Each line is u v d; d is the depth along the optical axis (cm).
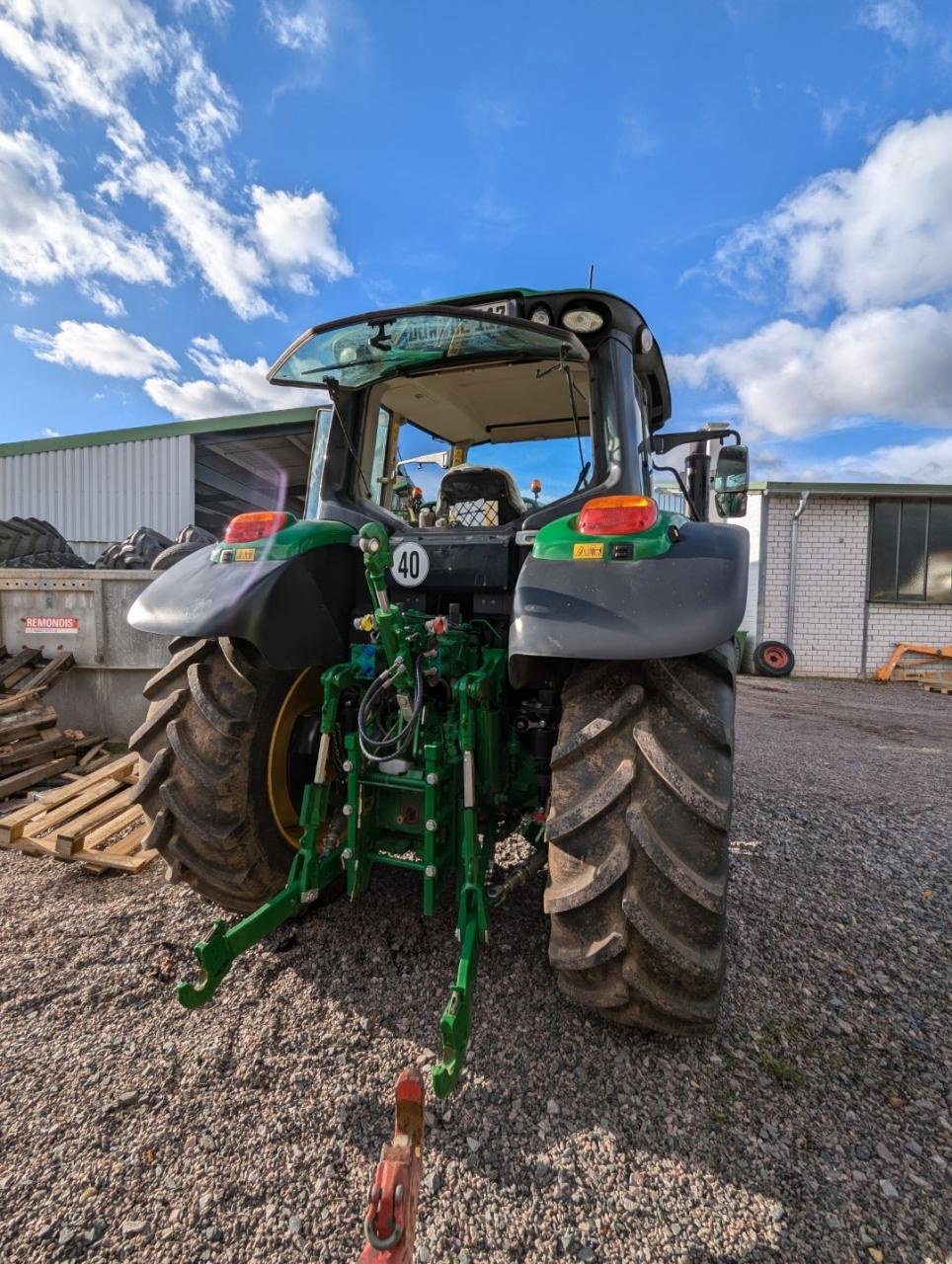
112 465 1151
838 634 1202
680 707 162
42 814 310
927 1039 185
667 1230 128
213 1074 164
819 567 1197
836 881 286
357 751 191
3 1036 176
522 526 217
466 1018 150
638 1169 141
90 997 193
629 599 162
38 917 239
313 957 212
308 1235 125
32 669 453
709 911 152
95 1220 127
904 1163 144
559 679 202
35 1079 161
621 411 220
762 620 1213
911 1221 131
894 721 739
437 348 217
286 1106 154
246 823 200
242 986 199
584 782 161
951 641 1188
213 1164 139
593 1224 129
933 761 530
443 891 255
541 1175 138
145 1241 124
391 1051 173
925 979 214
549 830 161
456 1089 160
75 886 265
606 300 212
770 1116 156
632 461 220
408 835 203
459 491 263
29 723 389
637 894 153
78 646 456
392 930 228
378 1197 100
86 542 1130
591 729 162
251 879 203
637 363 261
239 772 198
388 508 283
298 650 204
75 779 389
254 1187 134
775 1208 133
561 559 175
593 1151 144
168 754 198
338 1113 153
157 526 1143
